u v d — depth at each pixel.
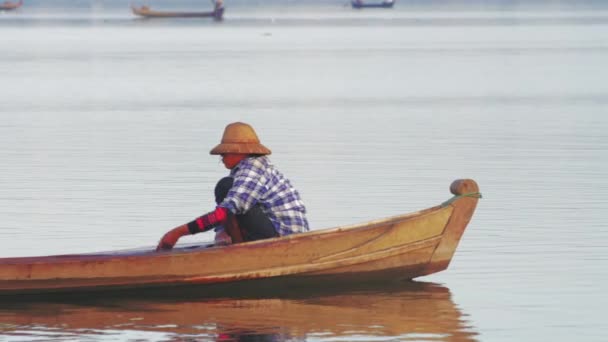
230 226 44.84
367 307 41.62
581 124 107.38
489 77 187.00
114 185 71.19
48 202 65.12
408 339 37.09
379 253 44.91
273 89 161.50
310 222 58.91
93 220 59.69
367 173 75.62
